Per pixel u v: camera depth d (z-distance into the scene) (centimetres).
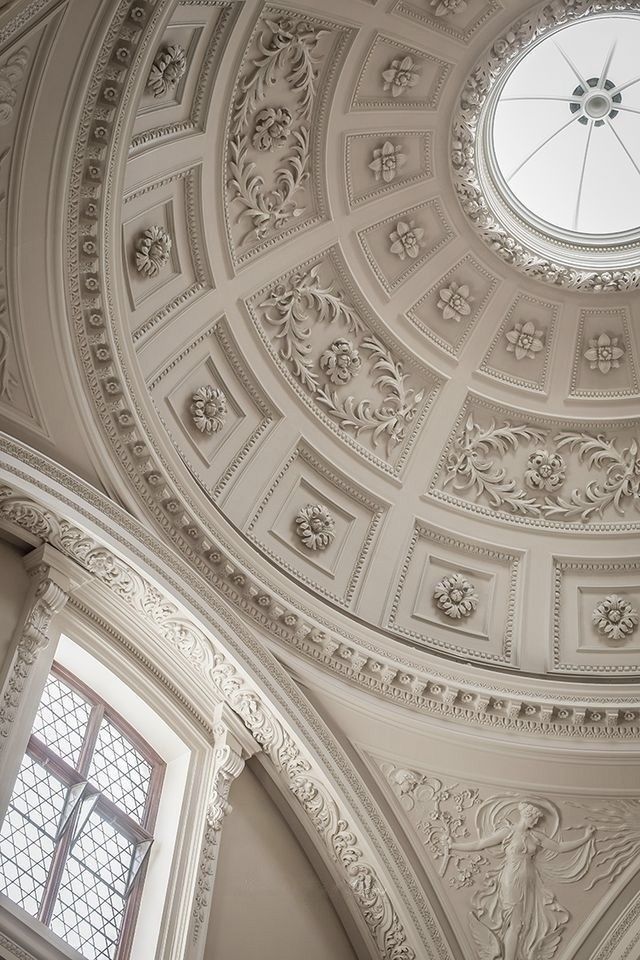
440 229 1121
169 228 955
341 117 1048
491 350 1144
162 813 836
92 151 828
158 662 873
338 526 1048
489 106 1102
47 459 824
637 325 1140
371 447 1091
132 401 884
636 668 1021
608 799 933
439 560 1078
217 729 876
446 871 905
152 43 822
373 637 984
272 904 841
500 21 1045
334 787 881
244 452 1007
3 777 702
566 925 894
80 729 816
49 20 765
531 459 1134
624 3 1041
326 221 1066
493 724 957
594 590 1081
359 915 876
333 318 1082
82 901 745
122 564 838
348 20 999
